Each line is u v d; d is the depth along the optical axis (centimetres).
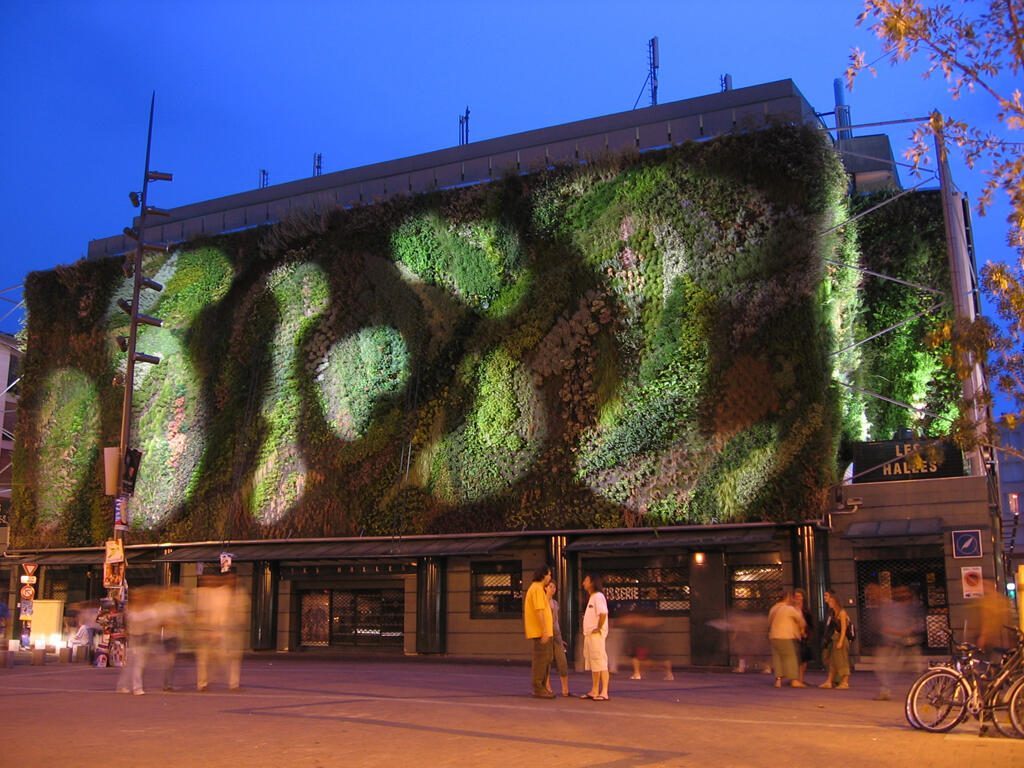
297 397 3553
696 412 2908
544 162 3325
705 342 2931
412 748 1141
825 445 2759
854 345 3053
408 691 1909
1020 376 2062
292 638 3519
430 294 3378
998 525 2931
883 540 2769
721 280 2947
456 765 1022
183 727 1330
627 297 3061
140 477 3819
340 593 3512
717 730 1328
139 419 3878
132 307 2838
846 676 2095
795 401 2797
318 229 3647
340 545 3381
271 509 3503
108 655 2714
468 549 3048
